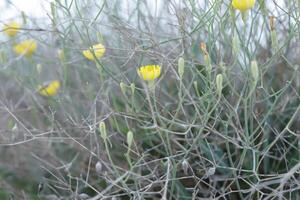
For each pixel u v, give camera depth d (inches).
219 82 16.7
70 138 19.3
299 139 19.3
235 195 20.1
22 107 26.9
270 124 20.5
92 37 23.1
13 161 24.0
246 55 20.3
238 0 17.6
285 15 22.2
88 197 20.3
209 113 17.3
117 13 23.6
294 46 21.6
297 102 20.9
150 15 23.5
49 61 24.6
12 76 25.3
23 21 24.6
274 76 21.9
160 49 20.7
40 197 21.2
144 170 21.2
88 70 24.6
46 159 22.8
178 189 19.4
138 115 19.7
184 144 21.4
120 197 20.8
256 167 18.6
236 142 18.7
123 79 21.5
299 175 18.9
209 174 18.1
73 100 23.4
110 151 21.4
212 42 19.8
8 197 21.8
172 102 22.4
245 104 17.1
